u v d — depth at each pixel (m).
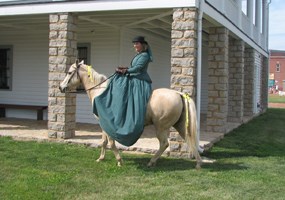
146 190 6.30
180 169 7.75
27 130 11.95
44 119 15.18
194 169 7.75
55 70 10.45
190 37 8.97
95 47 14.33
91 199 5.84
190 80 8.96
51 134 10.48
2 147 9.46
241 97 15.80
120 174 7.23
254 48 19.58
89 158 8.48
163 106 7.37
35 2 10.66
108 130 7.41
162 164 8.16
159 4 9.31
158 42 17.20
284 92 66.31
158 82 17.38
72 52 10.62
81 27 14.17
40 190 6.16
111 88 7.58
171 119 7.47
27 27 14.53
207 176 7.22
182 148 8.93
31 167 7.60
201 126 13.88
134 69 7.43
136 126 7.25
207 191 6.33
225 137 12.12
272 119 19.27
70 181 6.69
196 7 9.02
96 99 7.52
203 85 20.69
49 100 10.50
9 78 16.06
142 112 7.32
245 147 10.69
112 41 14.05
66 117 10.42
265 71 26.28
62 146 9.79
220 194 6.18
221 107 12.30
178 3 9.05
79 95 14.52
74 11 10.27
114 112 7.38
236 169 7.89
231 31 13.43
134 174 7.26
